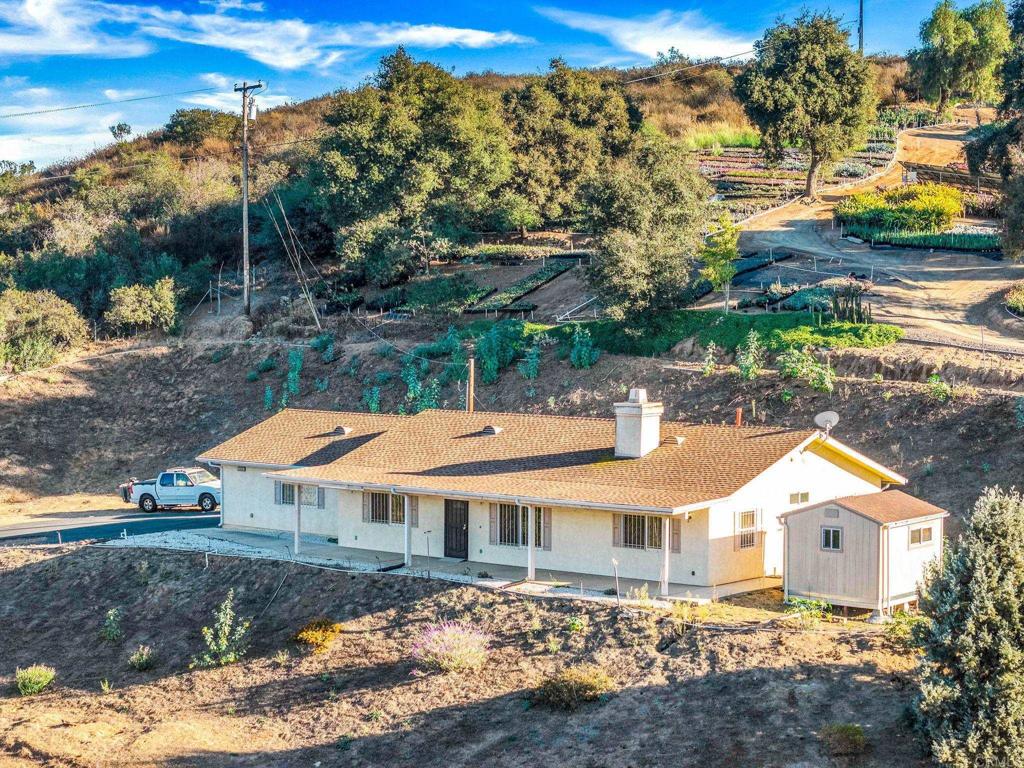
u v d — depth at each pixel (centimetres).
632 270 5147
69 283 7944
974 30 12006
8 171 13025
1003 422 3688
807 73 8344
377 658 2772
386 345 6191
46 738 2530
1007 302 5044
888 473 3272
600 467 3191
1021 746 1881
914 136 10881
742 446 3127
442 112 7981
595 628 2664
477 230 8344
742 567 2977
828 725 2088
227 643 2989
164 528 4256
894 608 2595
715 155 10569
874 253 6581
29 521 4769
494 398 5281
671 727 2200
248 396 6300
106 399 6506
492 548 3291
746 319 5084
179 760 2367
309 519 3897
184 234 8744
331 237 8281
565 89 8831
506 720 2356
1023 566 1995
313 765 2295
